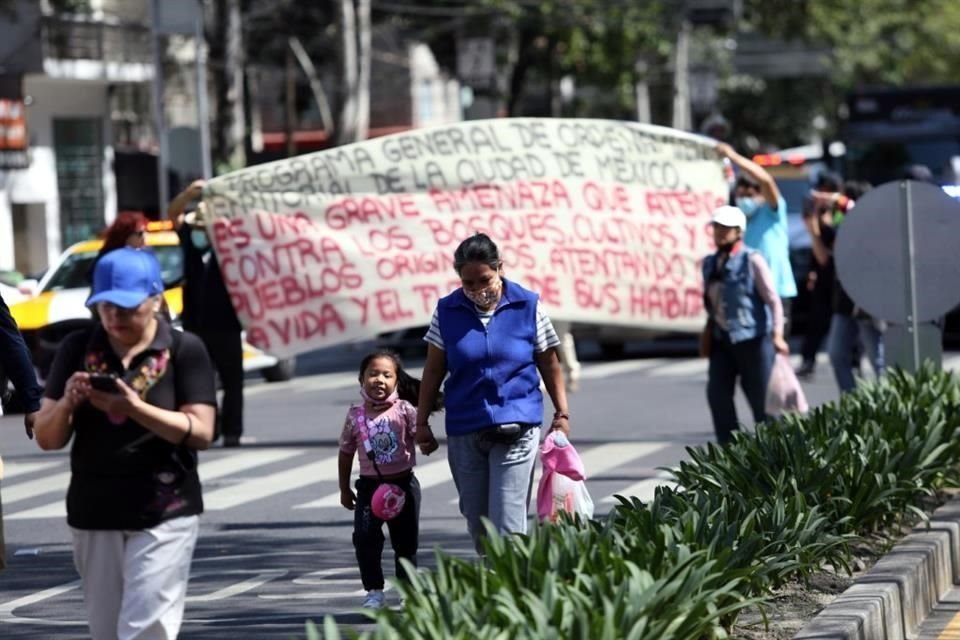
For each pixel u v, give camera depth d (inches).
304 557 989.2
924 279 1068.5
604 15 3671.3
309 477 1310.3
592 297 1464.1
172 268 1961.1
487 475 789.9
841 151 3275.1
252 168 1448.1
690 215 1476.4
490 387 782.5
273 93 5236.2
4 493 1311.5
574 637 526.9
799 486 831.7
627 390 1857.8
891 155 3221.0
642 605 563.2
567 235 1461.6
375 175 1453.0
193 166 2596.0
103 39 3531.0
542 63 4136.3
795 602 741.3
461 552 968.9
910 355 1090.1
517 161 1464.1
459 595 571.2
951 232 1063.6
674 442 1417.3
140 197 3801.7
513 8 3508.9
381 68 5295.3
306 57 4136.3
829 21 4392.2
